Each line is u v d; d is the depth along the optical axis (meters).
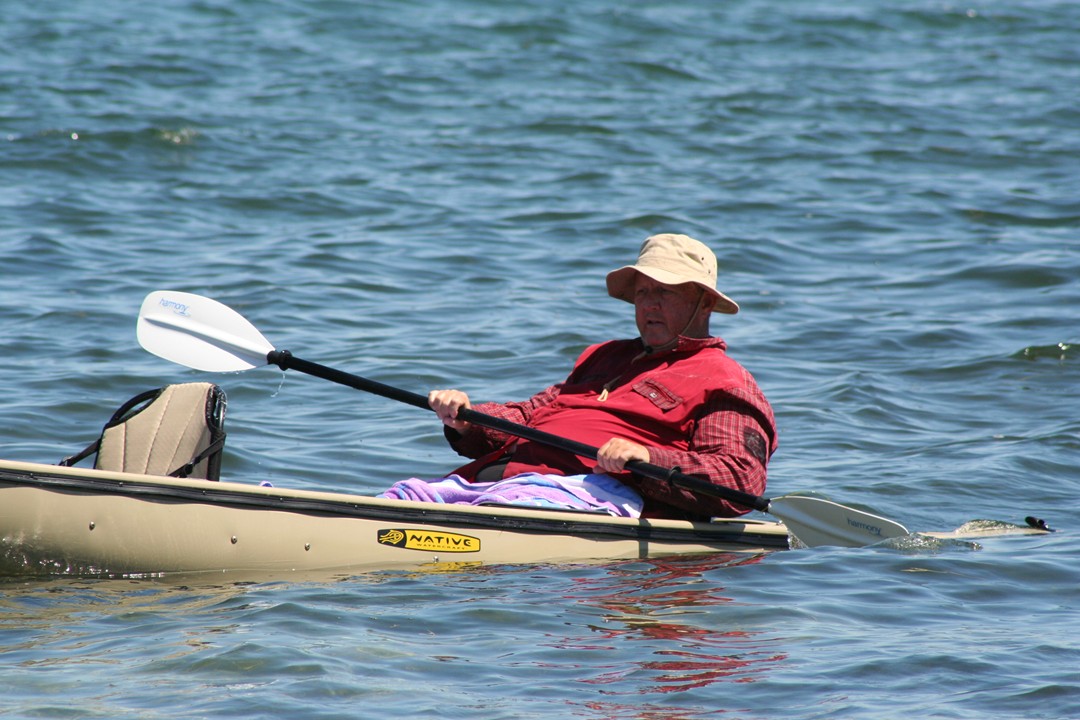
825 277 39.53
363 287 37.41
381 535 17.52
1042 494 22.78
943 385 30.08
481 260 40.81
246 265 39.12
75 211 44.66
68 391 27.25
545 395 19.95
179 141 55.19
